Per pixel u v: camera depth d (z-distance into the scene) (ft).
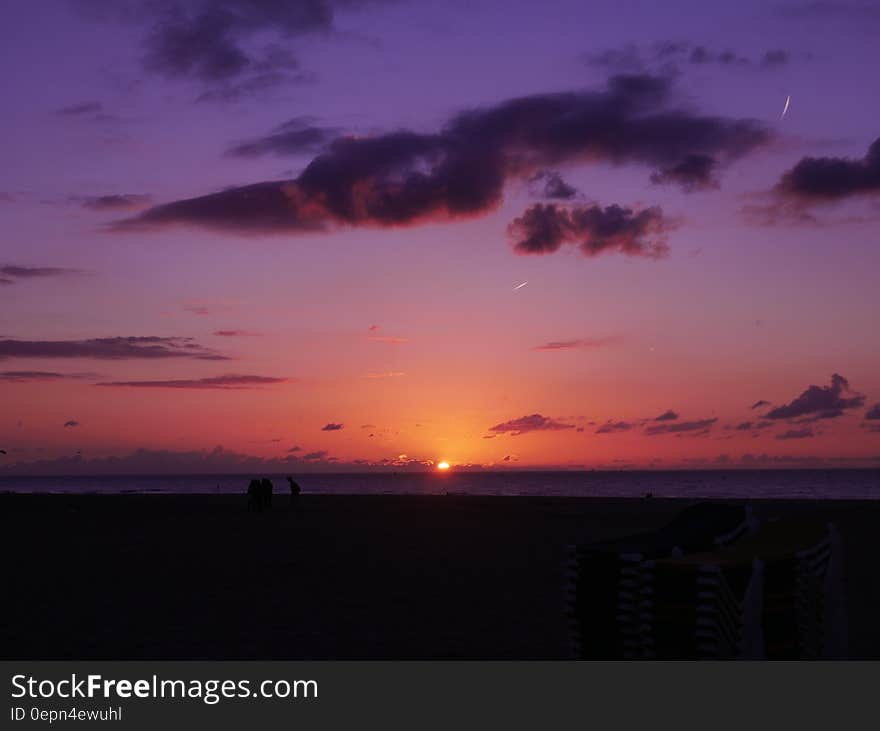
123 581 52.13
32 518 117.19
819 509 124.16
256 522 107.55
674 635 24.63
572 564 26.96
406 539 81.20
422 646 34.78
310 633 37.09
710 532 30.19
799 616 26.50
